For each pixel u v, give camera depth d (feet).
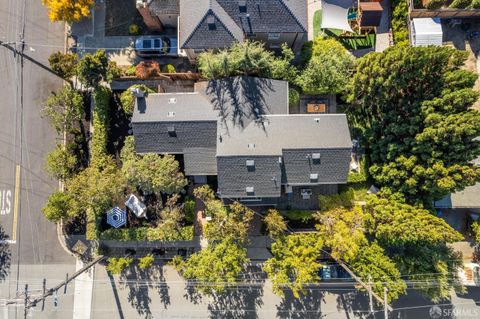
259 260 143.74
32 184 146.82
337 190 140.46
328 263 141.08
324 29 145.48
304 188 139.95
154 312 144.77
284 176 127.03
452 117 110.83
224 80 131.44
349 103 140.36
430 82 119.03
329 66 128.26
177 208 134.72
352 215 126.21
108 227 143.13
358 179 137.49
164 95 132.57
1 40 147.95
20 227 146.20
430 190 119.85
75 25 147.74
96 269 145.79
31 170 147.02
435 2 134.82
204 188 132.77
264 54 127.03
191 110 129.59
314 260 135.03
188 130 128.88
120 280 145.59
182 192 141.79
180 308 144.66
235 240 130.41
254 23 128.77
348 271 124.88
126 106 138.41
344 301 143.33
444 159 116.37
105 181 126.52
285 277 125.39
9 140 147.84
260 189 126.62
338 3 140.97
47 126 147.43
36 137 147.43
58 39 148.05
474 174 111.45
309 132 126.62
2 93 147.54
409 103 123.65
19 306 144.66
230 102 129.59
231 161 123.34
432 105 116.67
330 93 138.10
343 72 132.36
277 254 127.75
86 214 143.95
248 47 123.34
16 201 146.51
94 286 145.59
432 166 116.98
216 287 130.82
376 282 122.93
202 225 142.92
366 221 125.08
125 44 147.84
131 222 143.13
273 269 128.98
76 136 144.56
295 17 127.85
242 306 144.56
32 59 148.15
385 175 126.62
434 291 126.52
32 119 147.64
